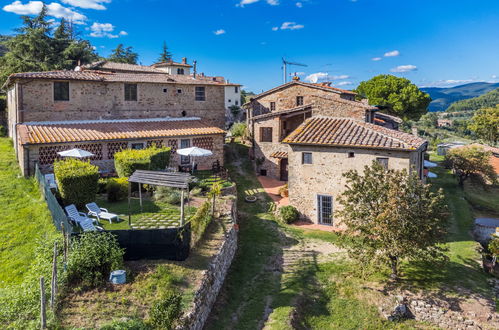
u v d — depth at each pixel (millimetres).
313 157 22500
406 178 15570
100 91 28688
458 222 24828
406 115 57594
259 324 12617
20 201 17922
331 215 22266
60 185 16719
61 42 53438
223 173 27859
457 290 15258
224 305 13500
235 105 69812
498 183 39156
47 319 8977
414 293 15070
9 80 26516
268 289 15031
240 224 22297
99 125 26766
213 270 13352
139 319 9680
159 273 11906
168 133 27719
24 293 9852
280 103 37219
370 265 15914
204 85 34250
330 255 18422
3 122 37438
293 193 23391
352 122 23938
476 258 18453
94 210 16531
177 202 20031
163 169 24125
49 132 23594
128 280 11367
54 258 9781
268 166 32781
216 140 30703
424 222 14156
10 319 9086
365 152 20703
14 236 14484
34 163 21812
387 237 14461
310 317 13750
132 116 30422
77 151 20781
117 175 23547
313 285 15633
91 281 10844
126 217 17156
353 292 15328
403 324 14000
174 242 12969
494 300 14867
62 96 26984
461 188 35531
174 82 32125
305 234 21125
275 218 23547
